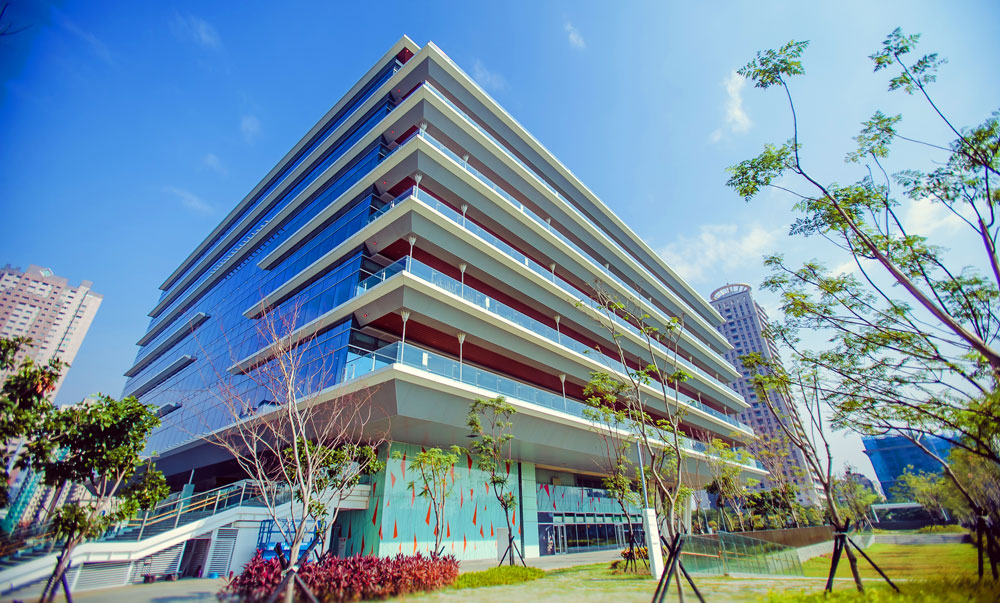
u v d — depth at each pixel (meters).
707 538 15.20
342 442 19.98
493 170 29.16
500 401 18.45
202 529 16.11
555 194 32.91
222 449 25.39
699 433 39.28
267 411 19.78
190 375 36.81
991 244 7.92
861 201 10.20
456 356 25.05
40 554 11.20
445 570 13.09
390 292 19.95
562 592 11.01
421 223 22.11
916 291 7.41
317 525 14.09
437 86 28.84
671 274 51.03
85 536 9.73
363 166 27.48
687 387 41.72
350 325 20.86
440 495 21.44
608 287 34.03
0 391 8.40
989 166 8.52
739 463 32.66
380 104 30.11
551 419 23.14
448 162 24.38
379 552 18.66
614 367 29.97
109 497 10.67
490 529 23.25
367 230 22.92
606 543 31.64
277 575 10.26
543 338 25.05
